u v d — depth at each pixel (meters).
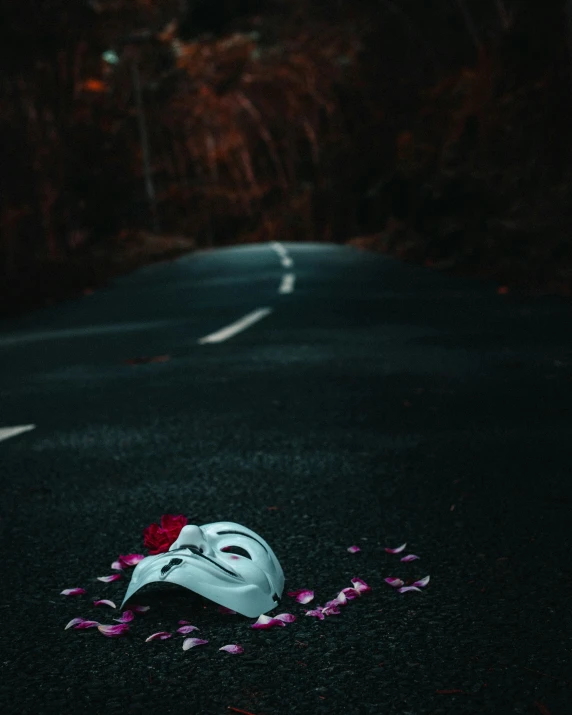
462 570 2.94
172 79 53.97
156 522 3.65
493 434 4.98
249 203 77.69
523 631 2.43
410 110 38.69
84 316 15.52
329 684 2.17
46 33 25.64
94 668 2.30
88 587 2.92
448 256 23.03
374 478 4.19
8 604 2.79
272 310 13.53
